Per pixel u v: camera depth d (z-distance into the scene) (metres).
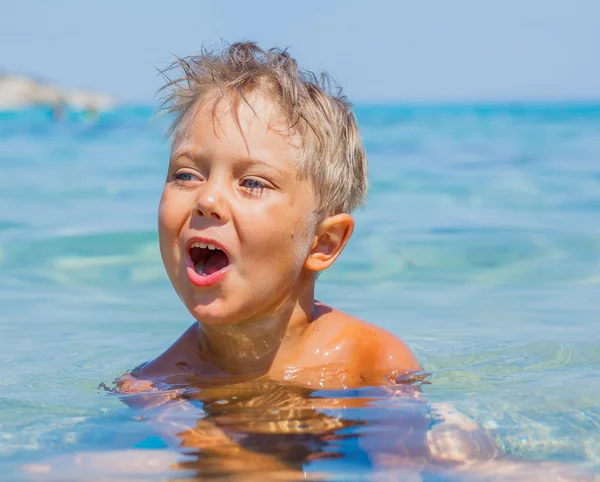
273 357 2.76
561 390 2.65
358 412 2.39
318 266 2.72
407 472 1.98
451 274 5.27
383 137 24.53
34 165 14.02
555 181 10.48
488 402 2.52
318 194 2.67
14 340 3.65
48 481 1.89
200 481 1.88
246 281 2.50
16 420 2.37
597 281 5.02
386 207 8.27
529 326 3.85
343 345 2.79
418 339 3.59
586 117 47.31
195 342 2.90
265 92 2.63
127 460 2.02
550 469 2.03
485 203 8.56
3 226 6.99
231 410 2.41
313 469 1.97
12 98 97.50
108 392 2.70
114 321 4.08
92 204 8.61
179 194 2.54
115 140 23.28
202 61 2.82
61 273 5.39
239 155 2.50
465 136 24.73
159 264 5.67
